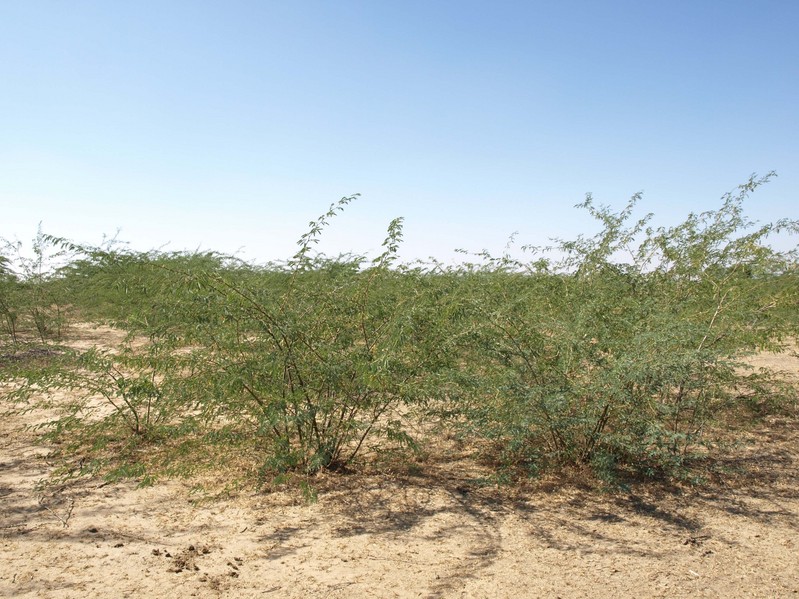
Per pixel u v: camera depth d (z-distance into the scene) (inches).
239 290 192.9
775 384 277.4
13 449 227.1
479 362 216.1
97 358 232.1
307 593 134.0
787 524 174.4
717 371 219.1
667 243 277.7
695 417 233.5
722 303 239.3
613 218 290.0
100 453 223.8
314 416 192.1
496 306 224.7
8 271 485.4
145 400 259.1
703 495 193.9
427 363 203.0
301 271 215.8
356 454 221.9
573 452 205.9
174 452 213.3
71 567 142.7
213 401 205.8
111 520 169.6
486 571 145.3
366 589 136.2
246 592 134.0
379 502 185.2
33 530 162.2
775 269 255.0
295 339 196.9
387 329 200.5
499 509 181.6
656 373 185.3
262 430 187.8
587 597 134.5
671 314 226.5
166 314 213.0
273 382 196.9
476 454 224.8
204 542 157.8
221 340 202.7
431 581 140.2
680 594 136.3
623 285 270.4
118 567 143.3
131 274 261.4
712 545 160.7
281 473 198.8
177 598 130.8
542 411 193.6
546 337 212.8
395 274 241.0
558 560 151.3
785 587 139.9
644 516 178.4
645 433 192.1
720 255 265.0
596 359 202.8
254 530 165.5
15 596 129.6
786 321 258.2
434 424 251.3
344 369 192.2
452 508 181.6
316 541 159.6
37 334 517.0
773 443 245.6
